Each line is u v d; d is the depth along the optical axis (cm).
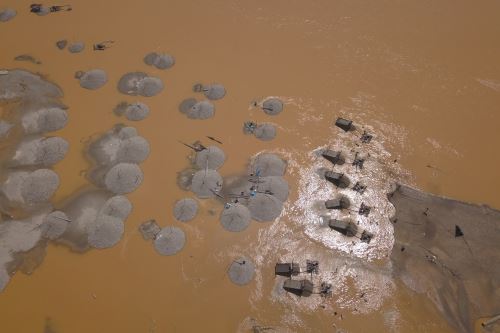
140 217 2653
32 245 2562
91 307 2341
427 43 3469
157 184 2789
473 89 3141
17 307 2355
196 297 2353
